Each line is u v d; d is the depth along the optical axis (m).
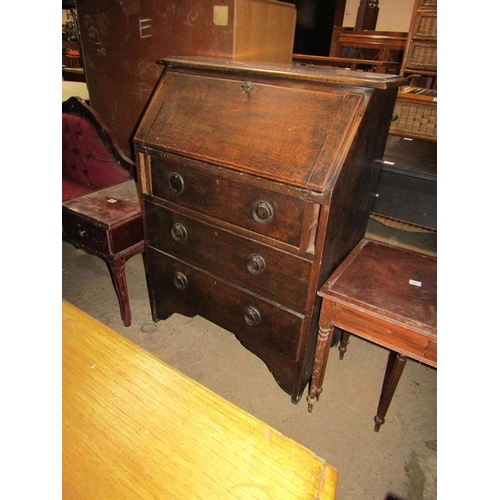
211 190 1.38
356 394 1.69
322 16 3.31
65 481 0.62
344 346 1.82
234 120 1.29
